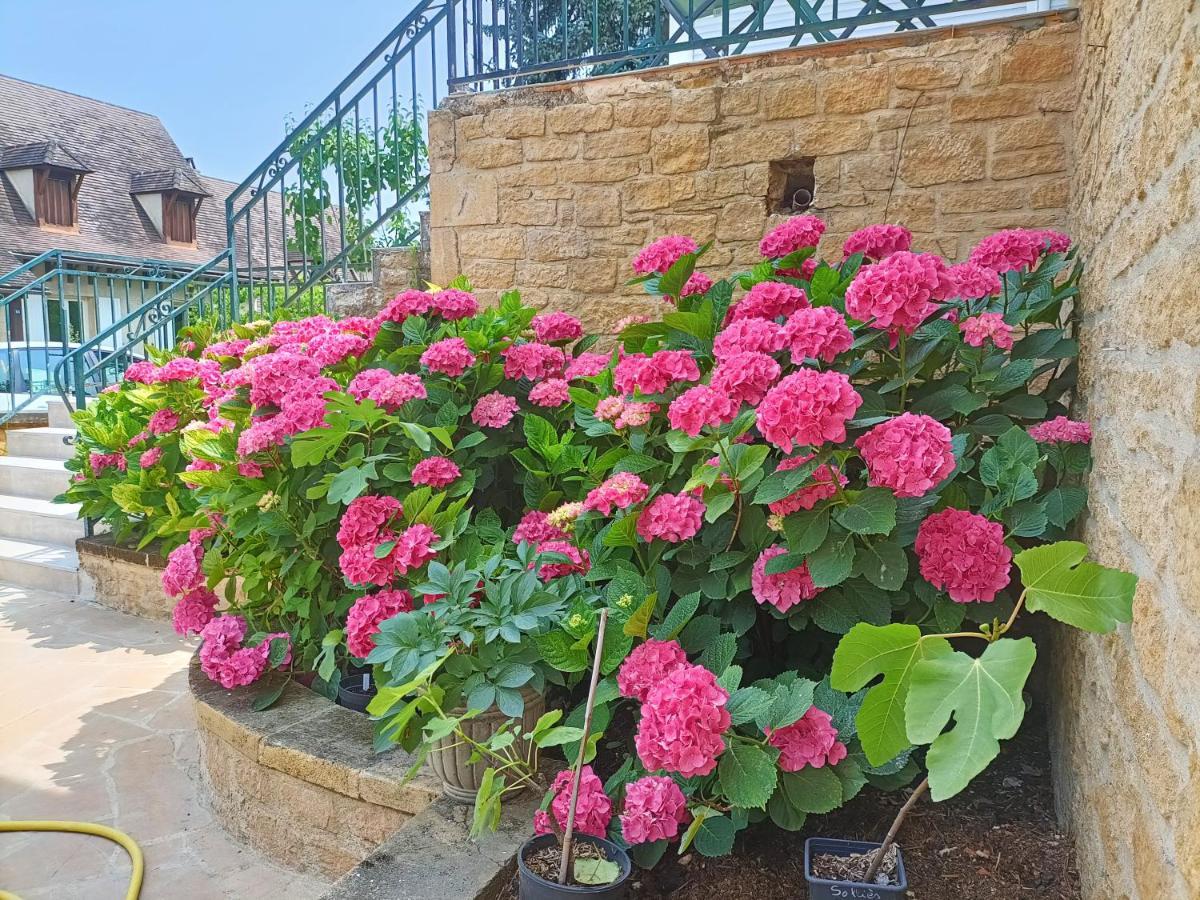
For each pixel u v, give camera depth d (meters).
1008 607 1.87
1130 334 1.52
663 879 1.76
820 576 1.71
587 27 6.16
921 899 1.65
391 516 2.24
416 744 1.99
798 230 2.62
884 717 1.25
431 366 2.59
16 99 20.94
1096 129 2.31
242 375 2.62
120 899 2.23
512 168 4.17
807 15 3.88
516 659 1.93
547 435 2.50
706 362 2.27
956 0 3.35
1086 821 1.62
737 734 1.71
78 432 4.79
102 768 2.92
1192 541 0.98
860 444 1.69
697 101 3.75
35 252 17.64
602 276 4.02
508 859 1.81
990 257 2.43
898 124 3.43
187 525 2.99
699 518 1.94
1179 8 1.22
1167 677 1.08
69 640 4.14
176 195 20.89
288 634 2.75
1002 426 2.15
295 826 2.35
